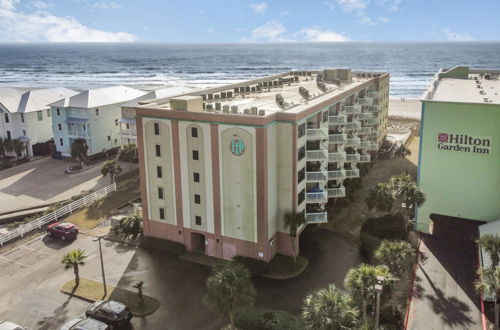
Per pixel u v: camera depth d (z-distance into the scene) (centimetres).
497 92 5669
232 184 4306
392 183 4788
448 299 3812
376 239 4753
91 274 4406
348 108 6034
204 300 3231
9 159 8406
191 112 4312
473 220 4928
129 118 8025
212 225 4547
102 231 5347
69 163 8062
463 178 4862
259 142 4056
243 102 5366
